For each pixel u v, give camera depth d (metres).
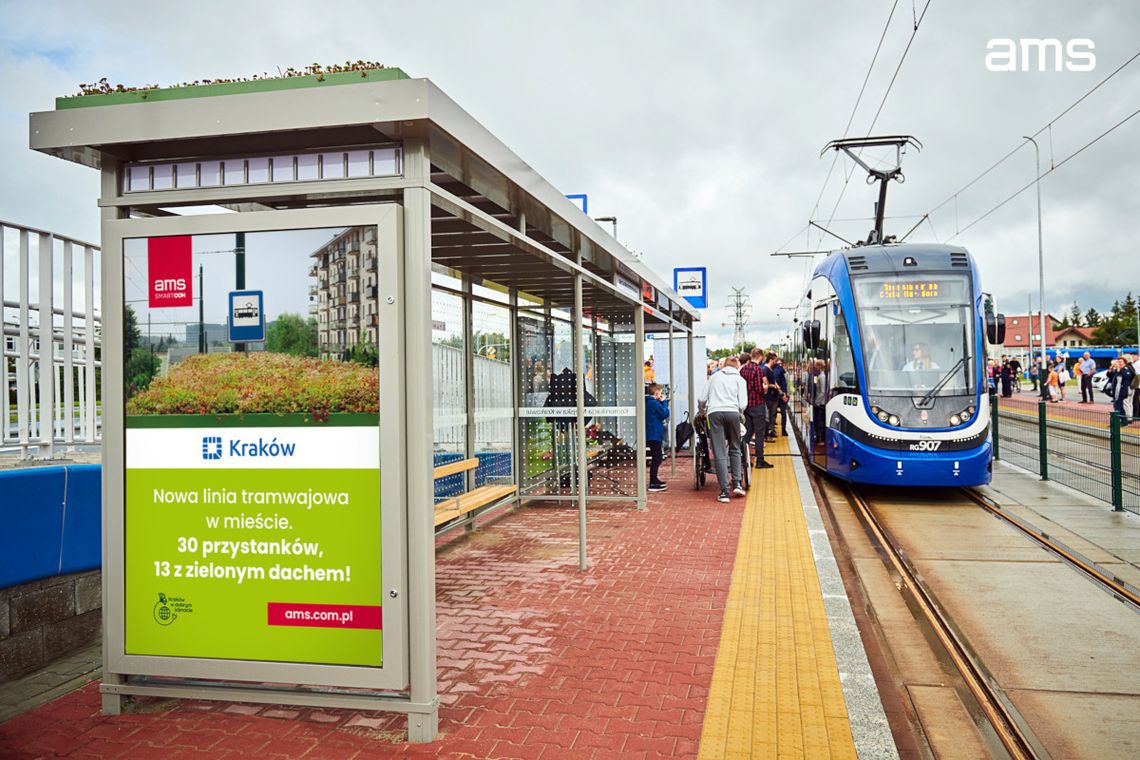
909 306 11.99
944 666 5.48
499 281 9.62
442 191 4.46
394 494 4.19
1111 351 69.31
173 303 4.45
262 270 4.38
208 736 4.23
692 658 5.25
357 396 4.27
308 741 4.16
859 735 4.12
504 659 5.29
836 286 12.59
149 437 4.45
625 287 10.55
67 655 5.38
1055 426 13.56
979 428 11.42
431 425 4.27
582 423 7.61
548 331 11.84
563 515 10.65
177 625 4.42
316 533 4.30
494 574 7.50
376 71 4.08
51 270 6.17
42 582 5.21
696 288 23.89
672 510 10.88
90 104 4.28
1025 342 114.62
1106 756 4.18
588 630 5.85
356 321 4.28
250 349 4.36
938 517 10.73
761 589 6.85
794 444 19.98
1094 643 5.83
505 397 10.59
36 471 5.14
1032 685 5.11
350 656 4.27
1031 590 7.19
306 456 4.31
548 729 4.25
